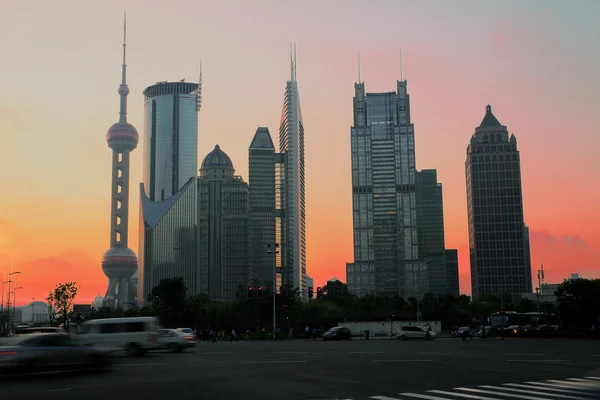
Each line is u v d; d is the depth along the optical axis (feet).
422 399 58.80
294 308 387.55
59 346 87.51
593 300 311.06
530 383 71.05
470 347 163.22
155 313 347.56
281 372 88.69
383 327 354.33
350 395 62.13
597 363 101.40
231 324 382.42
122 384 74.74
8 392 67.62
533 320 344.49
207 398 60.95
